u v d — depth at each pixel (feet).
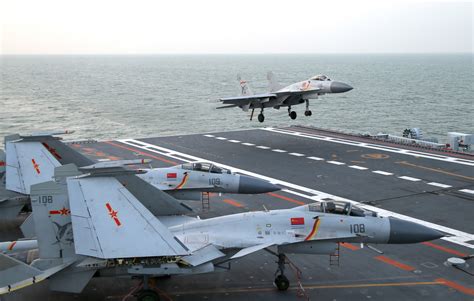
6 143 82.33
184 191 93.91
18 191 81.15
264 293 62.03
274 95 178.40
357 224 64.49
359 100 459.32
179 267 55.67
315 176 123.65
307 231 63.67
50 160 82.69
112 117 341.62
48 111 367.66
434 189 110.42
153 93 522.88
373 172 126.82
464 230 84.58
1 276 50.57
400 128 300.61
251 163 139.03
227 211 97.86
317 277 66.85
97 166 52.49
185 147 164.14
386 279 66.13
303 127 203.82
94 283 64.49
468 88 591.78
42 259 54.90
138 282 64.64
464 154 146.92
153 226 53.42
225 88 593.83
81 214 52.42
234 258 57.21
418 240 65.62
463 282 65.05
